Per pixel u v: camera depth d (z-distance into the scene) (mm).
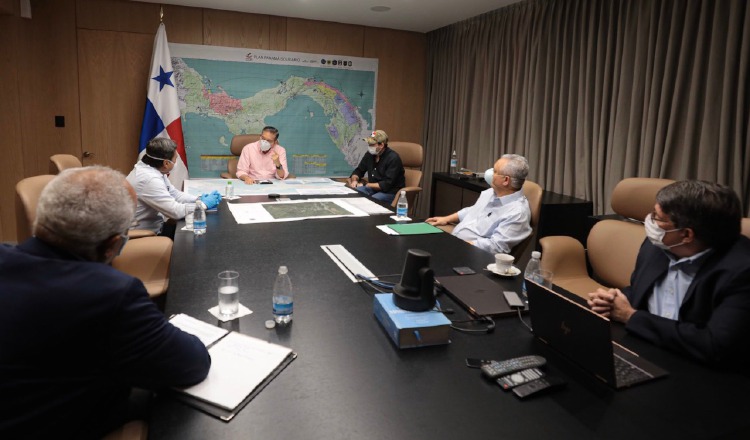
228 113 5160
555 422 969
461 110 5336
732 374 1189
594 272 2467
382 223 2670
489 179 3061
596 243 2369
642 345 1328
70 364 891
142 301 936
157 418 937
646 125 3355
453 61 5414
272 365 1121
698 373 1188
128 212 1018
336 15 5031
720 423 984
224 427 916
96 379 926
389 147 4879
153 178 2727
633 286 1707
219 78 5051
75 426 934
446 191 4953
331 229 2488
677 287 1535
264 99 5266
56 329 865
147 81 4777
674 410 1026
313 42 5332
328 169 5703
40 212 938
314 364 1156
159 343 934
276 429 916
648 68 3293
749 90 2787
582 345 1147
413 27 5559
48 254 924
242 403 987
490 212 2781
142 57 4734
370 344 1269
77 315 869
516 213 2604
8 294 868
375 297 1430
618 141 3551
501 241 2564
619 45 3523
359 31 5516
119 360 907
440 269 1909
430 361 1198
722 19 2854
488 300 1571
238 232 2365
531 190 2871
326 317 1423
